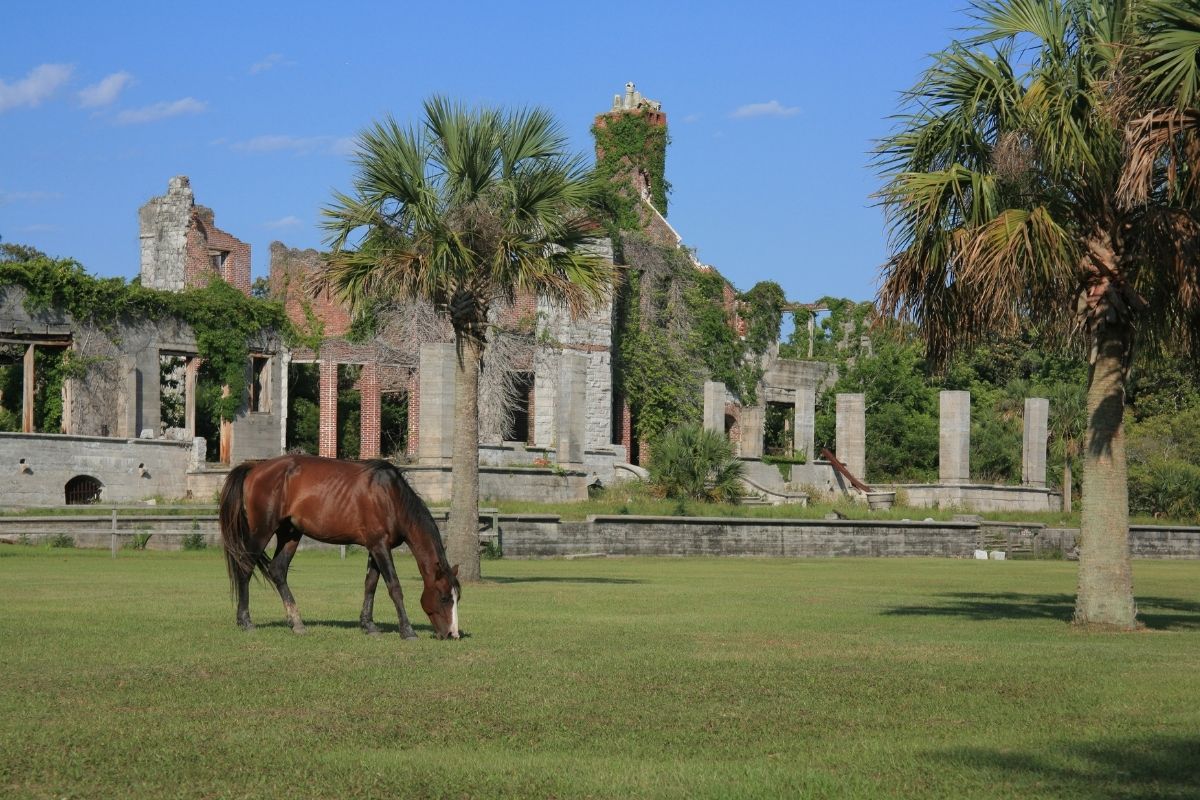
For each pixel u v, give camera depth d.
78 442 44.81
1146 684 11.27
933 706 10.11
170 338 50.03
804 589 24.22
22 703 9.67
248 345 52.28
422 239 23.98
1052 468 66.69
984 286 15.95
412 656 12.42
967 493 59.19
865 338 78.88
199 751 8.16
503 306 56.53
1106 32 16.28
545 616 17.14
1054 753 8.38
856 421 64.25
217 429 56.41
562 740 8.71
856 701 10.29
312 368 60.97
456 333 25.06
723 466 51.88
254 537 14.12
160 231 60.84
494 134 24.30
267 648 12.78
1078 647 14.26
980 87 16.44
